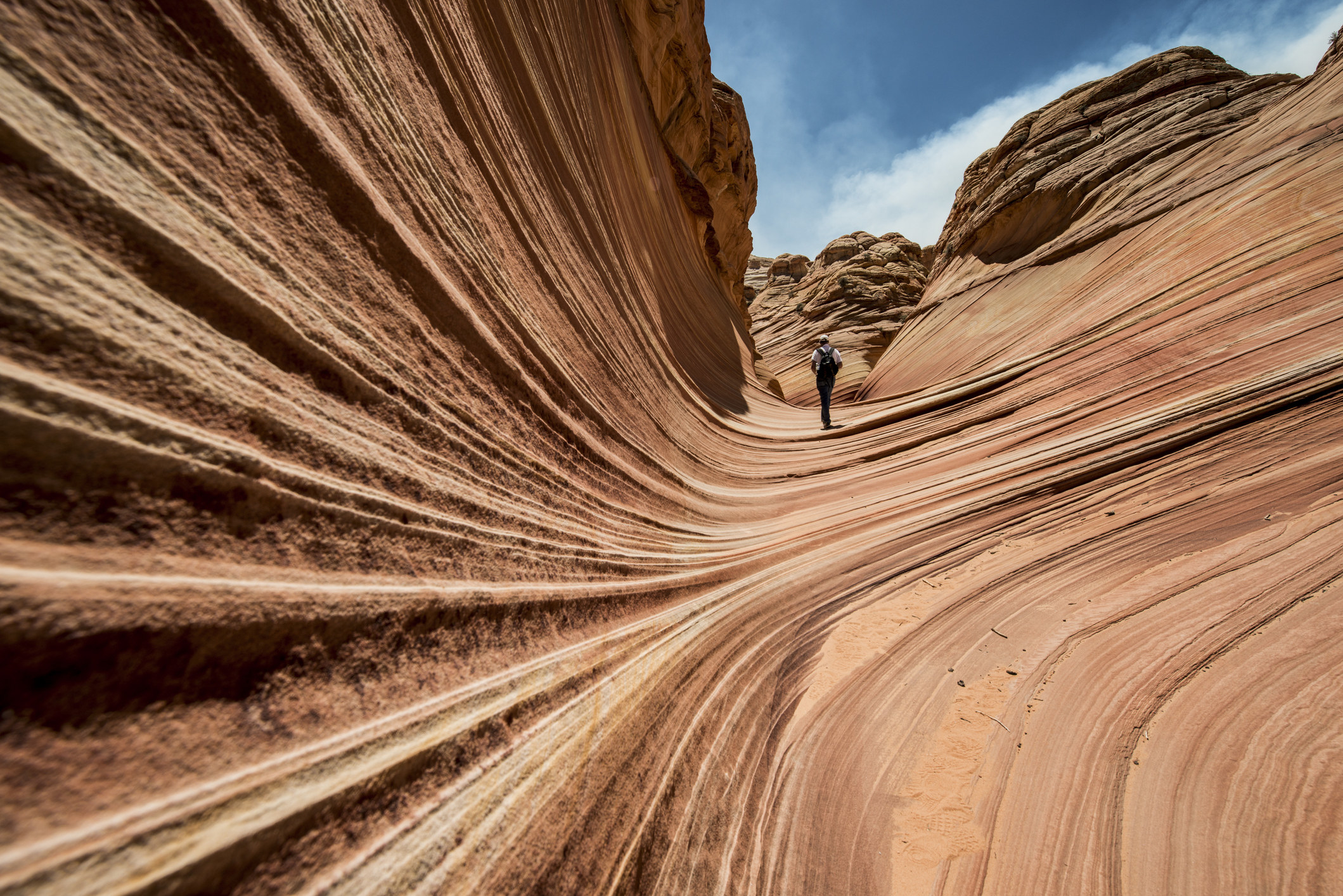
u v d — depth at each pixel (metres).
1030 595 3.94
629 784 2.08
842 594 4.48
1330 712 2.41
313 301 1.64
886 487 6.84
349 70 2.12
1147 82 20.22
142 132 1.19
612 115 8.70
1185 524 4.27
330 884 1.09
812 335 32.84
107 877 0.79
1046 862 2.11
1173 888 1.94
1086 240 15.34
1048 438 6.52
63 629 0.85
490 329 2.89
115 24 1.17
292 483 1.37
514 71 4.43
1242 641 2.95
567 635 2.39
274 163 1.60
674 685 2.82
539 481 2.90
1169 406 5.89
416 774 1.37
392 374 1.95
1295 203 8.25
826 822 2.43
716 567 4.61
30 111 0.97
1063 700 2.88
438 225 2.62
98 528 0.95
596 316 5.10
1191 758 2.38
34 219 0.95
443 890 1.28
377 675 1.44
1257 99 15.66
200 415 1.19
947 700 3.07
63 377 0.94
